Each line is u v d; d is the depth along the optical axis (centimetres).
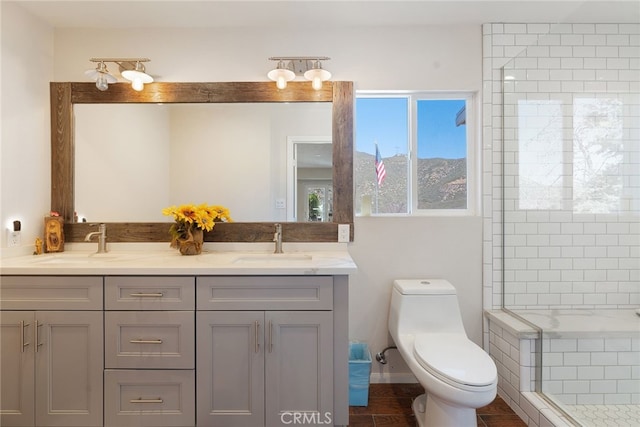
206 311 138
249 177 193
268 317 139
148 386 139
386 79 195
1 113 162
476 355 139
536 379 163
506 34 194
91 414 138
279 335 139
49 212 190
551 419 143
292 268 137
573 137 188
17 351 139
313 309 139
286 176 193
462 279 195
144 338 139
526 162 192
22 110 173
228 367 139
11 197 167
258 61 194
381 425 158
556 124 189
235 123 193
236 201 193
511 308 192
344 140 192
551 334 165
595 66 186
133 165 193
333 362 141
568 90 188
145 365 138
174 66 194
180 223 178
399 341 163
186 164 193
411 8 177
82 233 191
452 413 131
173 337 139
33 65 179
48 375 139
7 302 138
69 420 139
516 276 192
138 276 139
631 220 184
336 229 193
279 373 139
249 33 194
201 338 138
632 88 184
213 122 193
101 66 175
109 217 193
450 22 192
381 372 196
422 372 134
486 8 178
